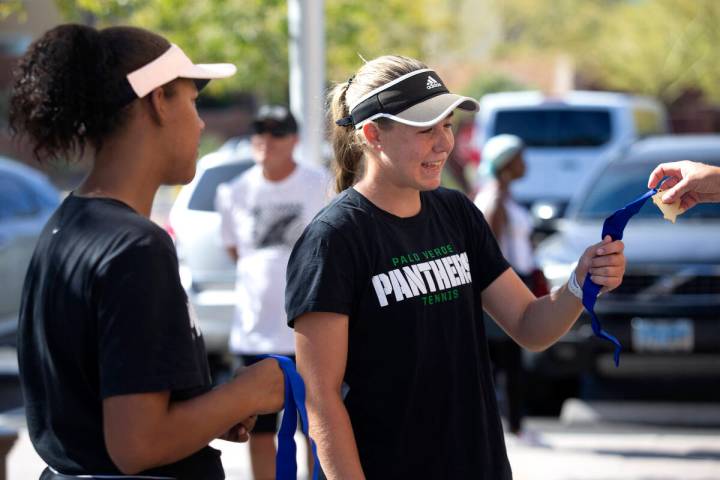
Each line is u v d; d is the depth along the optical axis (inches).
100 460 196.5
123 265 191.6
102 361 190.1
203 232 668.1
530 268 569.3
